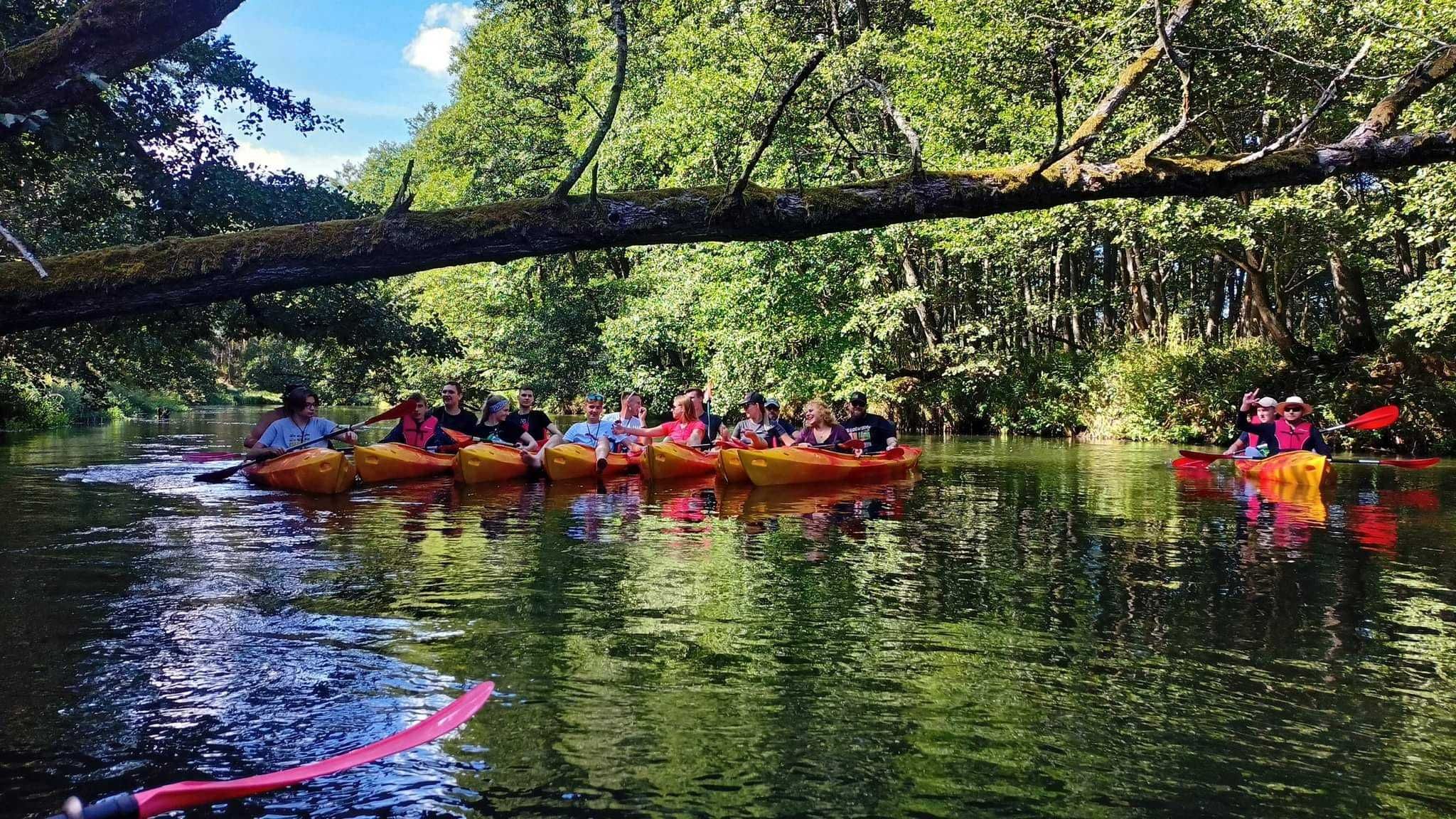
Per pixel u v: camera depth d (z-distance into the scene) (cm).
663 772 236
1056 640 356
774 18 2103
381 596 419
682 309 2391
